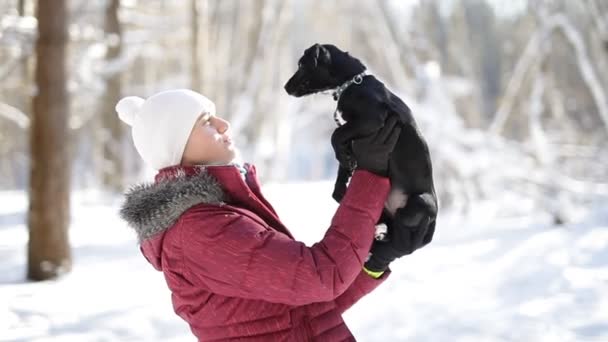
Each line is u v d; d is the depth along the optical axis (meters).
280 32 19.42
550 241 7.64
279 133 20.80
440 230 10.43
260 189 1.90
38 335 5.26
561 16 11.99
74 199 16.53
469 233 9.64
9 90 17.98
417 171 1.71
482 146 12.07
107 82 18.25
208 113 1.90
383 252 1.78
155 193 1.76
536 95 12.40
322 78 1.77
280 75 20.73
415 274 6.75
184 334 5.20
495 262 7.04
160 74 25.38
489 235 8.96
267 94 19.81
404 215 1.71
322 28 23.48
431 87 12.68
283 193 15.34
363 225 1.68
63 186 7.70
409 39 14.82
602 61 12.91
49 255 7.60
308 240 9.52
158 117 1.84
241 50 21.92
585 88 17.41
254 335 1.73
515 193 12.12
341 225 1.68
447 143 12.05
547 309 5.20
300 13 24.11
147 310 5.86
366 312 5.50
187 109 1.84
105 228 11.95
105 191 18.17
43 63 7.52
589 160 13.62
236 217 1.72
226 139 1.91
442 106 12.52
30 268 7.57
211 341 1.77
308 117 23.31
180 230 1.74
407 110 1.73
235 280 1.67
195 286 1.76
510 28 24.33
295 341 1.73
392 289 6.18
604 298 5.32
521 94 15.82
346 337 1.81
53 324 5.55
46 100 7.58
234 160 1.93
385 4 14.33
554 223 9.87
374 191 1.69
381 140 1.67
